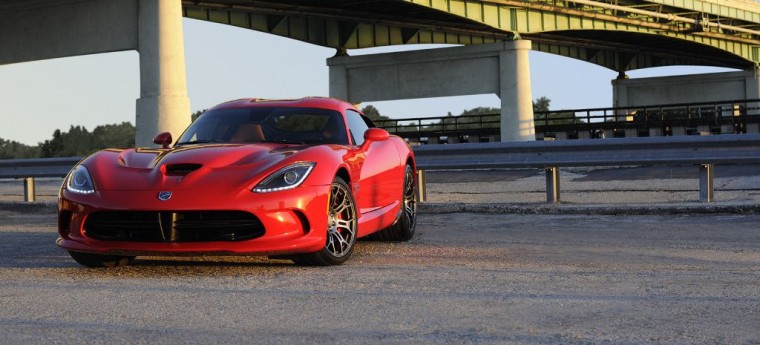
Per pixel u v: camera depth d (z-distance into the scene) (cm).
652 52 5772
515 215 947
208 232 519
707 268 537
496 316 378
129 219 521
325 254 543
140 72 2378
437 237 754
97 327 359
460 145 1132
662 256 601
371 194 635
